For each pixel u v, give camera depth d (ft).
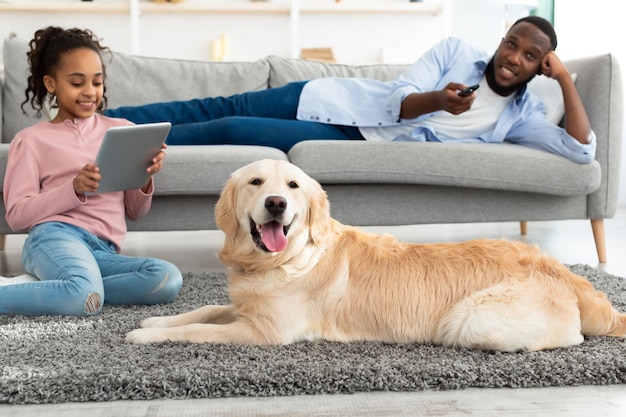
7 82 10.80
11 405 4.46
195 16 19.80
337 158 8.98
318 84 10.48
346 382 4.76
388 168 9.04
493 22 20.08
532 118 10.01
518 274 5.58
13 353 5.22
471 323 5.35
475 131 10.02
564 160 9.36
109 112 10.46
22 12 19.15
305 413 4.37
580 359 5.15
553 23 18.76
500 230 13.47
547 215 9.75
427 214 9.52
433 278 5.63
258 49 20.11
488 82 10.10
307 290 5.66
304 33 20.29
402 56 20.01
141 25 19.72
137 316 6.47
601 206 9.78
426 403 4.56
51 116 10.17
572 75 10.27
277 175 5.62
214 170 8.71
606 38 18.25
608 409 4.48
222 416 4.30
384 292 5.63
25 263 7.09
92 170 6.79
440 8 19.74
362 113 10.14
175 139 9.96
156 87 11.32
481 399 4.63
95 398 4.51
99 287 6.59
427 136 9.94
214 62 11.75
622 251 10.88
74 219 7.22
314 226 5.75
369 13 20.30
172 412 4.35
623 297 7.25
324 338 5.66
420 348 5.43
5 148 8.69
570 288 5.65
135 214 8.13
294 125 10.00
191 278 8.46
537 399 4.64
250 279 5.69
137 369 4.80
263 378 4.71
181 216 9.10
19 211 7.11
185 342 5.46
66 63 7.33
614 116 9.82
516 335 5.31
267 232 5.48
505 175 9.20
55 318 6.32
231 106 10.79
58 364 4.92
